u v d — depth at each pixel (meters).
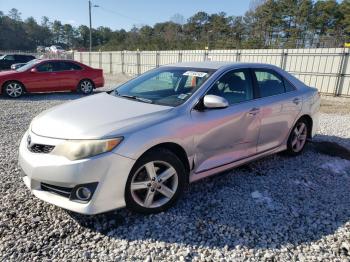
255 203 3.42
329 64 14.94
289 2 53.44
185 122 3.20
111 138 2.75
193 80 3.68
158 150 3.03
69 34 110.56
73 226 2.93
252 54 17.81
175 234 2.84
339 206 3.42
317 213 3.26
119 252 2.60
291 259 2.55
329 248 2.70
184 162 3.33
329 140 6.03
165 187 3.15
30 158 2.90
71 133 2.81
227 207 3.32
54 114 3.31
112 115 3.11
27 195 3.49
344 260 2.54
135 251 2.61
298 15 52.75
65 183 2.71
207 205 3.35
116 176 2.77
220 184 3.87
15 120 7.43
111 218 3.06
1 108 9.05
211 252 2.62
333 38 36.78
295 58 16.11
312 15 52.66
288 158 4.88
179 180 3.22
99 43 102.38
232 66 3.95
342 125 7.65
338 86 14.78
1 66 23.00
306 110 4.82
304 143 5.04
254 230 2.93
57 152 2.77
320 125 7.57
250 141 3.96
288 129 4.59
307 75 15.81
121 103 3.50
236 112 3.67
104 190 2.74
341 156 5.04
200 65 4.07
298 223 3.06
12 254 2.53
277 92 4.42
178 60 22.72
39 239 2.73
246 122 3.80
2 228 2.87
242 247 2.69
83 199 2.76
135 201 2.98
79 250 2.61
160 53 24.27
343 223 3.09
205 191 3.67
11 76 11.12
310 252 2.64
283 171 4.35
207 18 71.44
